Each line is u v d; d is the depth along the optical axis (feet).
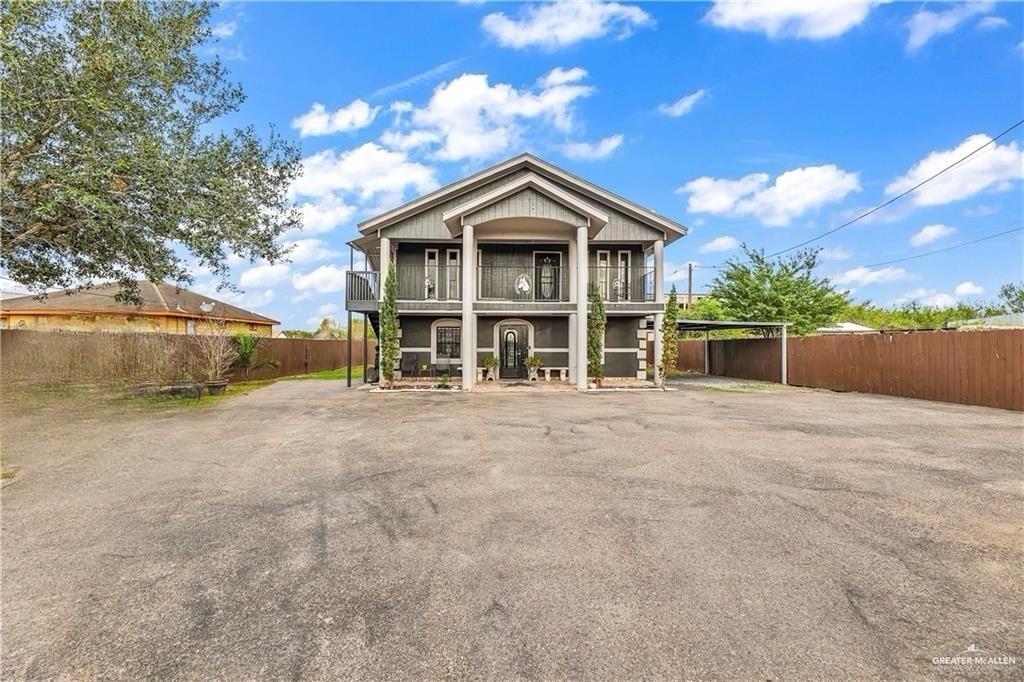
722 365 78.18
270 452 21.61
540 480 17.02
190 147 31.17
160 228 29.63
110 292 75.00
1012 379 35.04
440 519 13.32
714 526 12.68
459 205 53.67
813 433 25.62
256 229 34.68
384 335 52.44
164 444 23.30
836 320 79.77
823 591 9.41
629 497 15.08
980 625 8.31
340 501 14.88
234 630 8.25
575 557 10.91
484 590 9.50
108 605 9.02
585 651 7.63
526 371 59.62
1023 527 12.58
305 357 81.05
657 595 9.27
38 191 25.90
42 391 40.22
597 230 55.26
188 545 11.68
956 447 22.11
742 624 8.32
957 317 94.12
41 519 13.35
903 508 13.97
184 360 47.96
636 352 60.18
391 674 7.14
